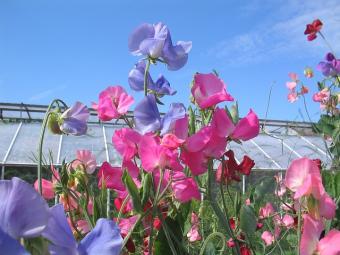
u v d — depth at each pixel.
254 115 0.25
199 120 0.33
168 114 0.24
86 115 0.35
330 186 0.43
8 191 0.09
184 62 0.29
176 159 0.23
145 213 0.22
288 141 2.73
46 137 2.64
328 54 0.81
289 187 0.23
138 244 0.30
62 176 0.29
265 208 0.48
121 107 0.31
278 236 0.47
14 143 2.57
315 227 0.21
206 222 0.47
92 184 0.33
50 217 0.10
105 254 0.10
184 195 0.25
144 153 0.23
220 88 0.26
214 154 0.24
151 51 0.28
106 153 2.45
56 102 0.34
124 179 0.22
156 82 0.31
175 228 0.27
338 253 0.20
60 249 0.10
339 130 0.71
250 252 0.29
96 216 0.27
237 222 0.30
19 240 0.09
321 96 0.81
